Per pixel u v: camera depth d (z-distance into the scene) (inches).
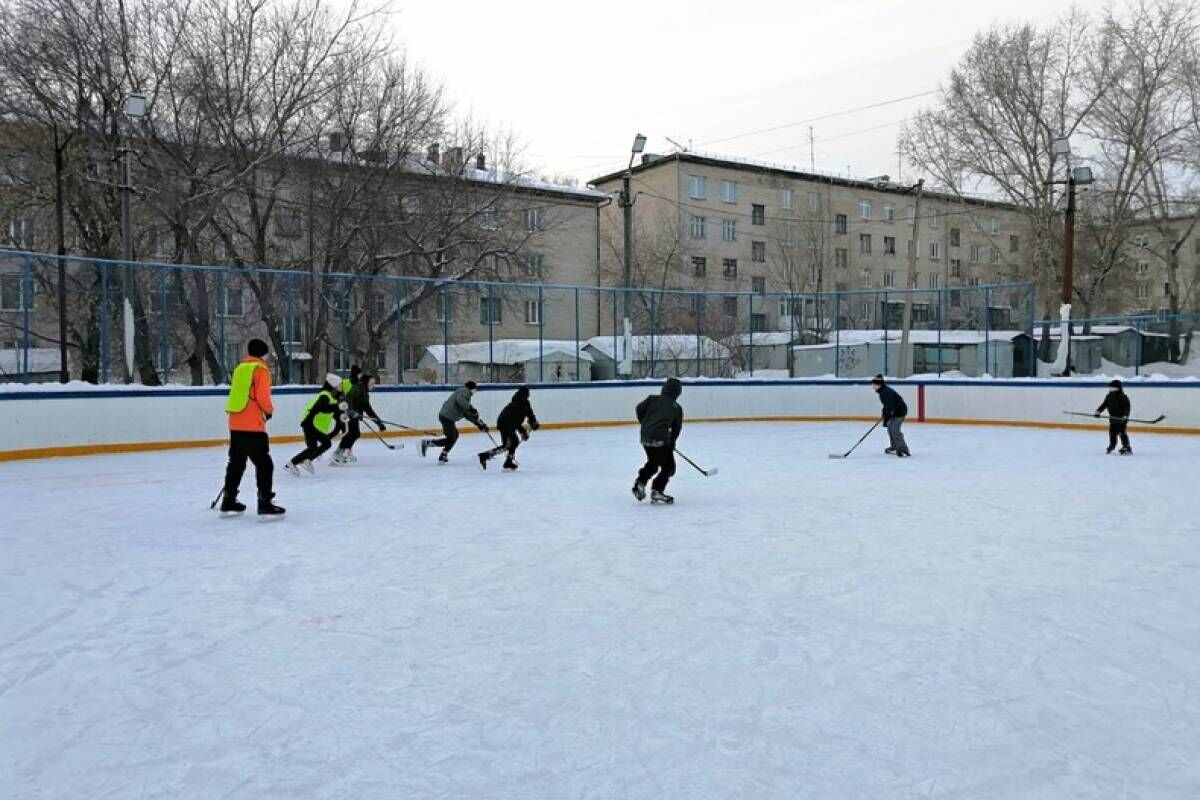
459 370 712.4
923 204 2177.7
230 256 858.1
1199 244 1790.1
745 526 300.2
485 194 1067.3
